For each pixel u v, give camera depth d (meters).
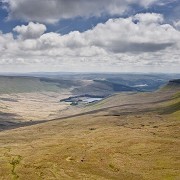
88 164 181.62
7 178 164.12
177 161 174.75
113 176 157.50
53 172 170.62
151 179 148.00
